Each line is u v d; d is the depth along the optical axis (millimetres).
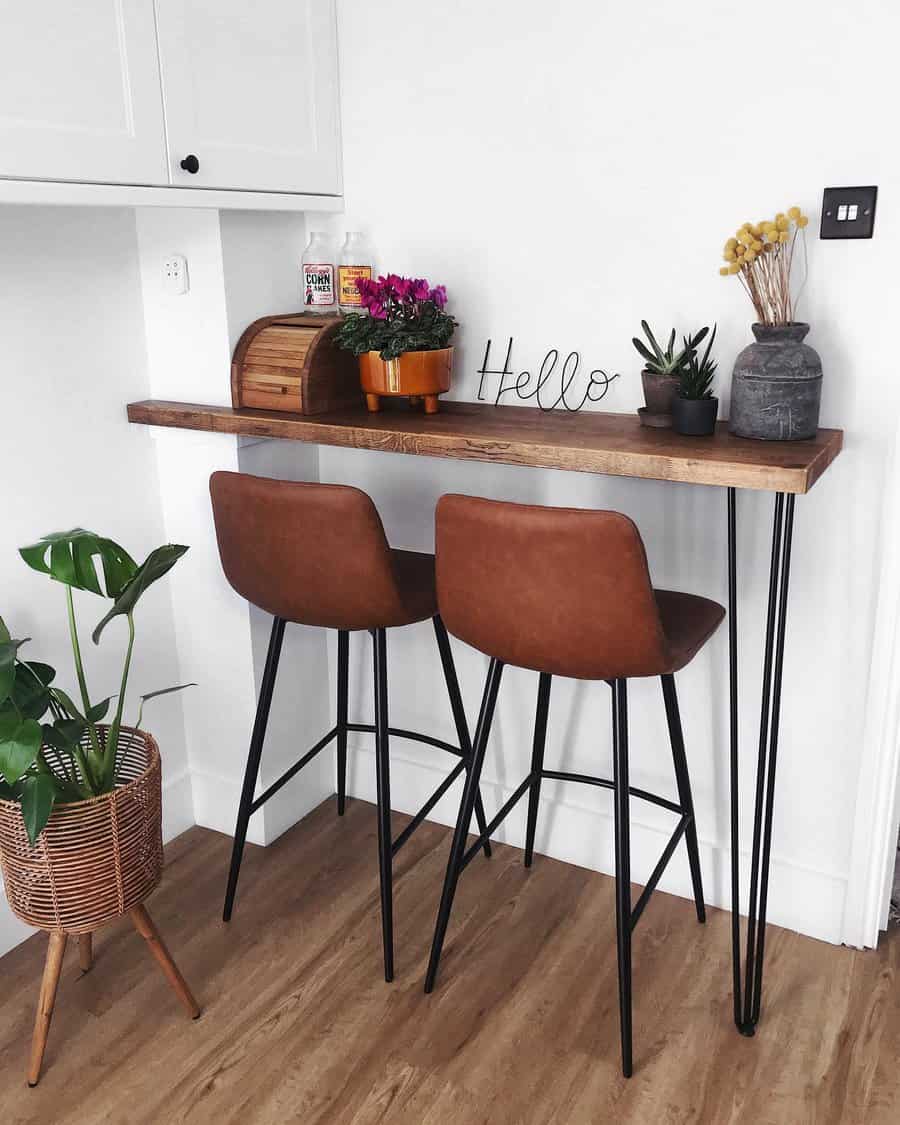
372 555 1896
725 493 2105
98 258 2217
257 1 2037
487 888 2424
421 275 2338
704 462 1678
